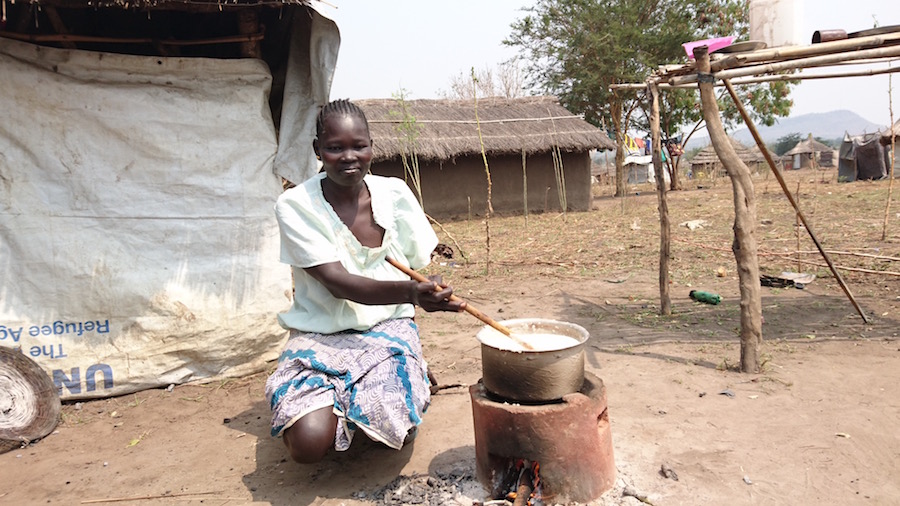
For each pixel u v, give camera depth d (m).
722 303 5.53
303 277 2.85
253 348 4.14
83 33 3.96
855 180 21.27
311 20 3.74
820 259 7.07
